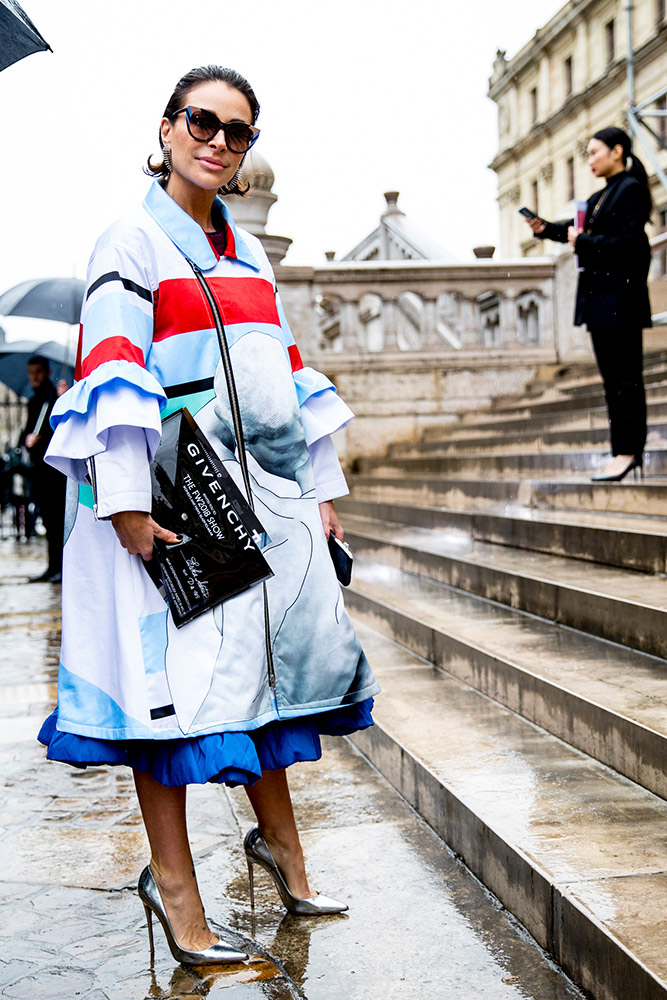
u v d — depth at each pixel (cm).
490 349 1066
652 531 423
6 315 759
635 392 506
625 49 3334
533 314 1183
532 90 4316
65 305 773
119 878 260
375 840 278
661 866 215
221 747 194
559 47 3966
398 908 236
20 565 990
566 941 202
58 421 198
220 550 200
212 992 199
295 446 213
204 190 213
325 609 213
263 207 984
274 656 207
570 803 255
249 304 211
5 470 1277
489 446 818
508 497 623
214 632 199
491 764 289
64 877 261
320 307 1836
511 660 349
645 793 261
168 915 211
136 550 195
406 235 1521
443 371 1056
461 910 234
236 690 198
